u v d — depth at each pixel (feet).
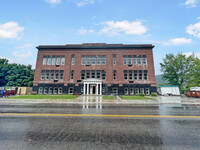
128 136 13.37
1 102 47.62
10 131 14.67
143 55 95.20
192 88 86.84
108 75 92.89
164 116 23.63
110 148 10.61
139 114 25.46
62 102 47.80
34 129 15.46
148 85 89.97
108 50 96.99
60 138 12.67
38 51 98.78
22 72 115.85
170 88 98.68
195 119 21.29
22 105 39.55
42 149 10.34
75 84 92.38
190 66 107.65
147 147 10.86
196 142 11.94
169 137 13.17
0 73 112.16
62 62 97.40
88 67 95.50
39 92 91.86
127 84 90.94
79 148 10.56
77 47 97.14
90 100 53.31
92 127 16.38
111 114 25.27
